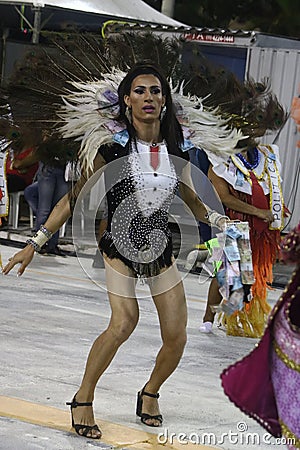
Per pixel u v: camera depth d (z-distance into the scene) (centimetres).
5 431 755
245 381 568
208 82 1019
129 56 901
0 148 961
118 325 755
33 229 1975
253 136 1138
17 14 2202
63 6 2008
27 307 1296
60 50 881
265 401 574
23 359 1001
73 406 770
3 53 2195
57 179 1764
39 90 851
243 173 1175
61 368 974
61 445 733
